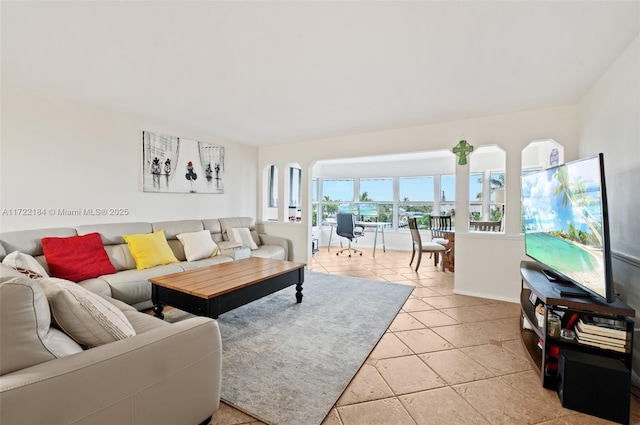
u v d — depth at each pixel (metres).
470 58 2.12
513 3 1.54
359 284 4.02
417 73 2.37
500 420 1.51
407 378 1.87
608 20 1.67
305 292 3.65
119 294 2.63
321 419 1.50
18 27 1.74
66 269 2.57
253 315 2.88
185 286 2.42
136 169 3.61
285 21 1.69
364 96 2.88
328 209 7.83
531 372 1.94
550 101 2.99
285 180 5.28
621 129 2.03
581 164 1.75
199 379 1.35
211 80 2.53
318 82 2.56
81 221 3.13
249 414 1.53
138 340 1.18
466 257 3.60
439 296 3.54
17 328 0.94
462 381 1.84
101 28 1.76
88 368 0.99
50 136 2.89
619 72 2.08
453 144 3.70
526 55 2.08
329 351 2.18
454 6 1.56
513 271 3.36
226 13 1.62
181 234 3.82
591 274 1.68
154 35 1.84
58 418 0.92
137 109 3.31
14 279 0.97
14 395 0.84
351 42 1.92
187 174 4.21
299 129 4.18
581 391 1.57
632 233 1.87
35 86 2.66
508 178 3.38
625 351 1.59
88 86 2.66
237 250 4.10
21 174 2.71
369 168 7.45
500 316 2.90
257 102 3.06
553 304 1.74
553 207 2.10
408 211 7.14
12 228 2.67
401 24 1.72
